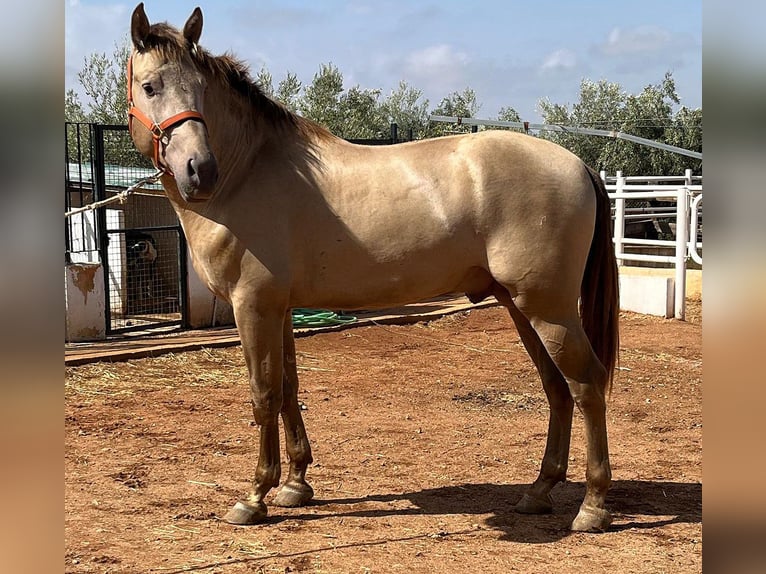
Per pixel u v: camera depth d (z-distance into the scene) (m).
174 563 3.15
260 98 3.67
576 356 3.54
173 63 3.38
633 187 11.45
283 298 3.56
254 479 3.73
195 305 9.52
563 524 3.70
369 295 3.67
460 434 5.33
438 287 3.67
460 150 3.62
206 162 3.27
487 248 3.54
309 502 4.00
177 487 4.21
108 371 7.02
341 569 3.11
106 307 8.84
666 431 5.42
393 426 5.51
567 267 3.50
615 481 4.35
